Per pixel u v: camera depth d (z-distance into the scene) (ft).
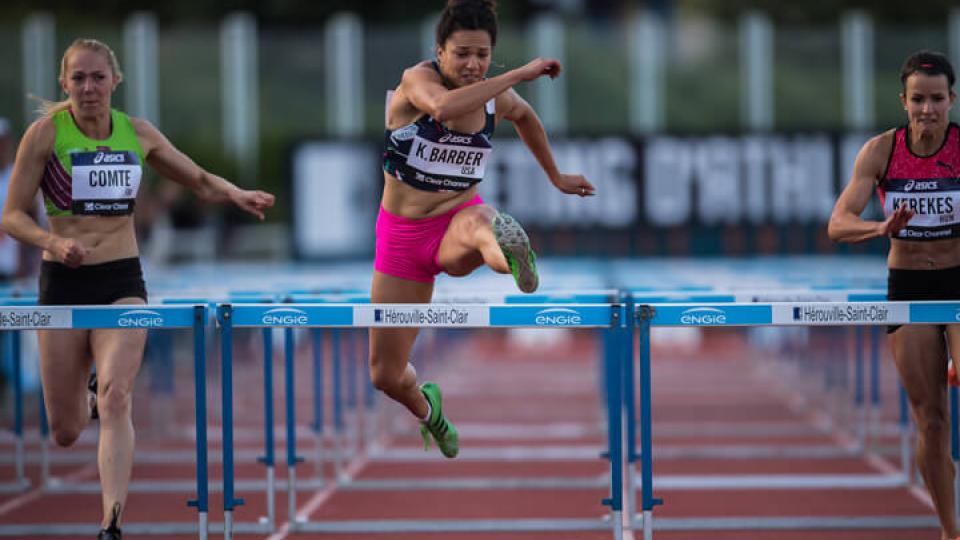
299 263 186.50
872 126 209.56
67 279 53.98
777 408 122.83
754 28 211.82
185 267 161.07
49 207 54.34
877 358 92.53
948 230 52.34
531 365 171.63
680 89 211.41
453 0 48.16
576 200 185.57
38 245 51.29
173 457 95.09
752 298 59.77
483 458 92.89
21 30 206.49
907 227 52.54
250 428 112.98
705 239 186.19
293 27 285.23
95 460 95.09
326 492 79.56
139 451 98.53
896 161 52.44
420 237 50.44
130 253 55.06
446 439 57.62
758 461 90.33
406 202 50.29
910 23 297.74
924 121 50.62
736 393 136.67
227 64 213.05
